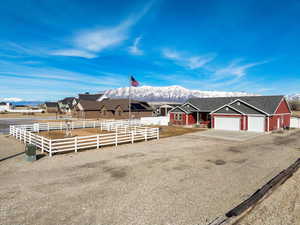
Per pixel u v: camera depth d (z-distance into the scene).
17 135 18.48
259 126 24.38
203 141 17.77
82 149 14.23
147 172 9.18
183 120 32.91
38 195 6.79
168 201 6.40
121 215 5.60
